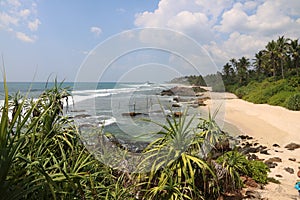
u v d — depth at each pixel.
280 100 24.67
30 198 2.02
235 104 26.27
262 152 8.81
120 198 2.88
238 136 11.64
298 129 13.23
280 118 16.97
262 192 4.91
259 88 33.78
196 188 3.39
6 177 1.83
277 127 13.91
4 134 1.71
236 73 52.88
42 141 2.68
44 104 3.11
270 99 26.61
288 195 4.90
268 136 11.97
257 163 6.05
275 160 7.68
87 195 2.46
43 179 1.96
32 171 2.04
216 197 3.94
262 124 14.88
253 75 54.28
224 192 4.27
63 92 3.39
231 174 4.39
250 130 13.17
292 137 11.64
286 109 21.19
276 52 45.88
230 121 15.52
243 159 5.70
